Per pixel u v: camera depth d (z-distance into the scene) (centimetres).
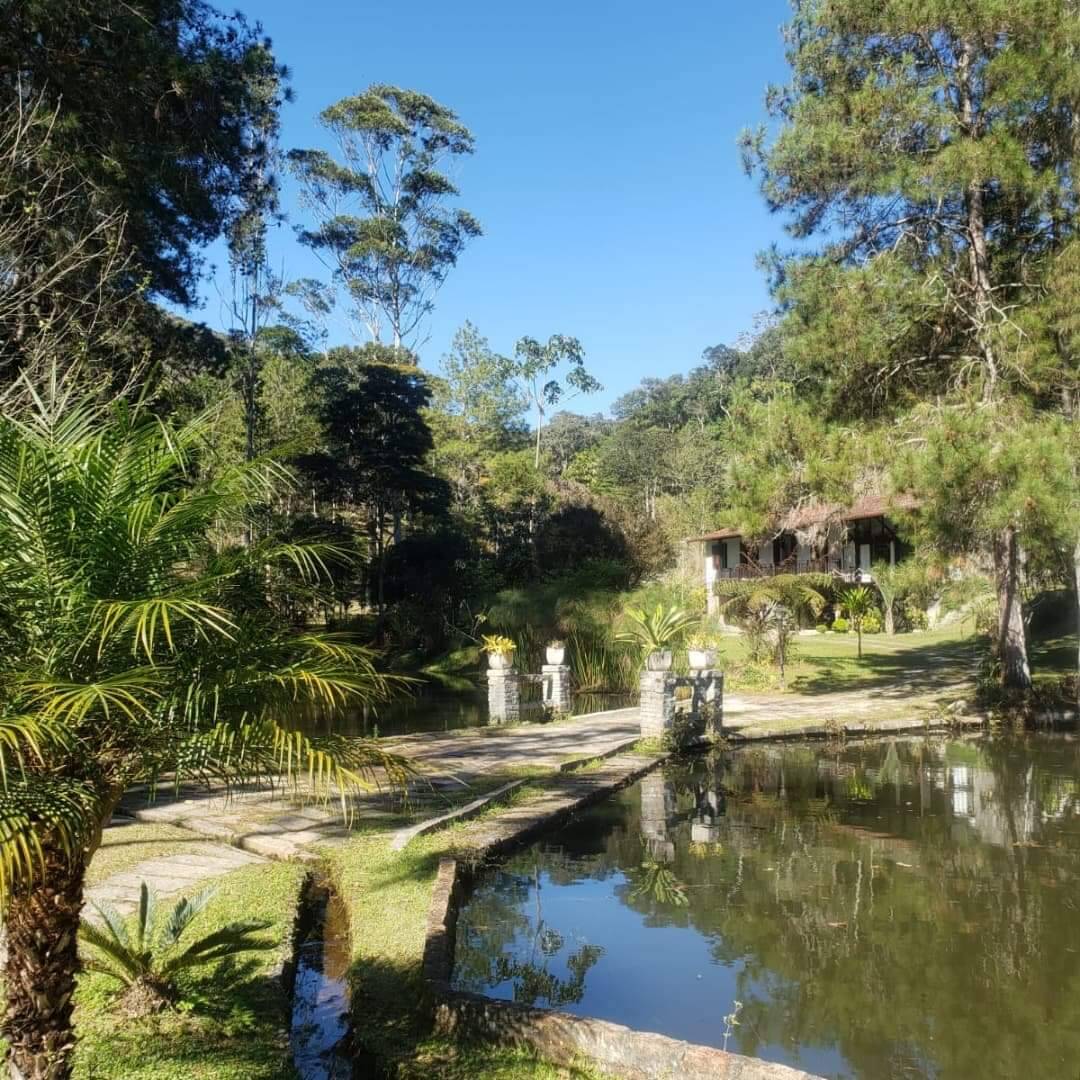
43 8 1077
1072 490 1160
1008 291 1490
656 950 539
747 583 1969
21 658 262
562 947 541
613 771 1017
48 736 247
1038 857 731
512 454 3631
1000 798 955
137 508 279
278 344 3250
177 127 1378
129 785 291
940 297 1454
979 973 506
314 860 619
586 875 680
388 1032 394
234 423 2189
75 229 1060
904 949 539
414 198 4150
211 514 304
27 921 270
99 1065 339
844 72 1443
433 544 2761
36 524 263
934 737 1365
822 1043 428
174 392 1259
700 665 1284
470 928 568
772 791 990
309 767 303
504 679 1334
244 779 318
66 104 1144
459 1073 361
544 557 3219
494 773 954
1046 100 1301
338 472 2673
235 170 1541
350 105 3906
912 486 1277
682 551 3494
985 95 1342
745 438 1525
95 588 270
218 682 276
